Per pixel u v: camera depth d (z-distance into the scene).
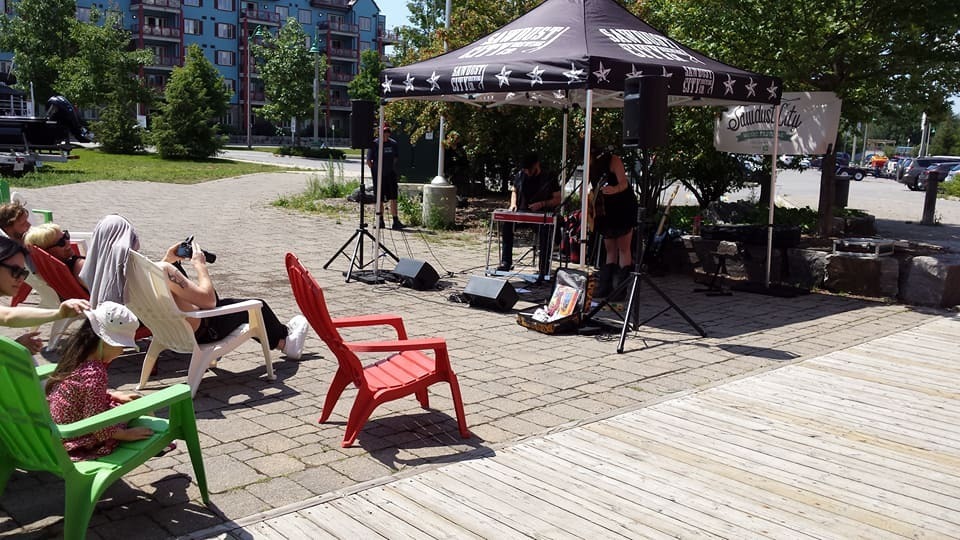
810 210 14.74
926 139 46.62
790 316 8.52
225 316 5.57
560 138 14.84
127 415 3.30
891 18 9.98
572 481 4.21
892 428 5.14
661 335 7.54
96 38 42.69
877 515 3.93
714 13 10.65
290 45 59.19
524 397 5.57
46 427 2.99
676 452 4.66
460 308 8.50
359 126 9.70
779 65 10.63
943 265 9.08
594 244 10.20
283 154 51.53
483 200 19.64
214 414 5.05
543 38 8.46
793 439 4.91
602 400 5.55
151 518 3.66
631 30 8.84
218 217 15.38
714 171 14.52
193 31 77.56
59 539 3.46
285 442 4.62
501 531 3.64
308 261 10.98
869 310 8.91
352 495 3.96
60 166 26.28
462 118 15.16
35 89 50.38
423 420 5.07
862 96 11.48
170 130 38.06
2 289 4.94
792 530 3.75
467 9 15.04
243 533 3.54
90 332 3.64
